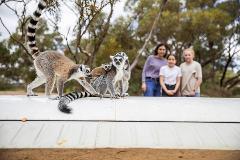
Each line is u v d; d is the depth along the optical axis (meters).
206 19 19.98
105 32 12.62
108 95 6.84
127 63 6.75
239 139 4.47
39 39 19.02
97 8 11.27
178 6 21.75
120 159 3.93
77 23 11.60
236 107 5.77
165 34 20.61
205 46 21.89
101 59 15.95
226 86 23.50
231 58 22.20
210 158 3.97
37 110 5.26
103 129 4.66
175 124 4.86
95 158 3.95
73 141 4.36
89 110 5.31
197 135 4.57
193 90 7.50
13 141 4.34
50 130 4.60
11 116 4.99
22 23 11.98
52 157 3.97
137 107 5.54
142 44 20.48
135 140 4.41
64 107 5.24
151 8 20.73
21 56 19.73
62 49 18.47
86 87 6.48
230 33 21.67
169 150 4.20
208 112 5.39
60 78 6.36
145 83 7.79
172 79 7.44
